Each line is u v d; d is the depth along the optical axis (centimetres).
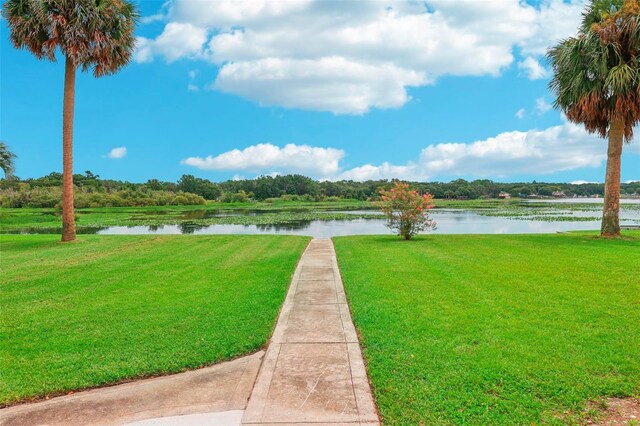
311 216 3847
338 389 344
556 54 1360
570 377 355
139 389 358
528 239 1329
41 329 505
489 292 640
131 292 685
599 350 412
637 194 11619
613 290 643
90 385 365
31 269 896
